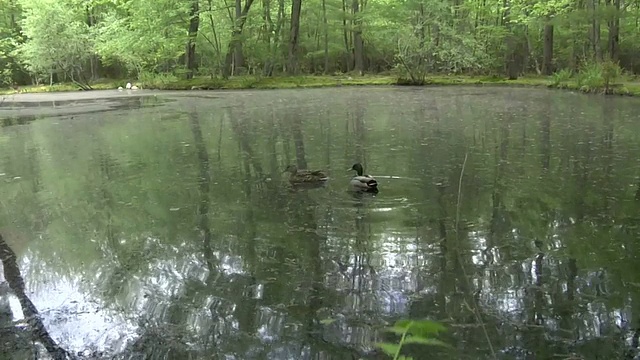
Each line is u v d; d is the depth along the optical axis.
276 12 40.38
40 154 10.25
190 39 30.09
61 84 33.22
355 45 37.66
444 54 30.30
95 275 4.62
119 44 29.00
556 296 3.97
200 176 8.01
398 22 31.77
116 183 7.77
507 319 3.66
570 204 6.15
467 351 3.30
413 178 7.42
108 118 15.92
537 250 4.83
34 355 3.45
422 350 3.32
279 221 5.80
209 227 5.70
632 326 3.54
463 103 17.86
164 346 3.48
